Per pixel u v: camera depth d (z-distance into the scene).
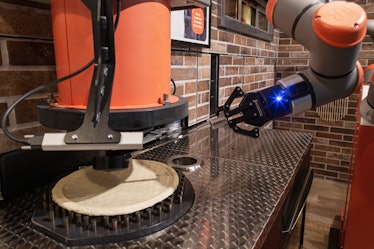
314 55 0.77
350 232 1.23
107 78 0.53
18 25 0.82
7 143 0.82
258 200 0.83
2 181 0.77
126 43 0.58
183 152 1.30
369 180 1.15
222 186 0.92
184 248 0.60
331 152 3.20
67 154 0.94
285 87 0.82
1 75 0.79
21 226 0.66
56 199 0.70
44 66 0.90
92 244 0.60
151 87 0.63
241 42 2.36
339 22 0.68
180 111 0.68
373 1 2.75
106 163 0.76
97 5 0.50
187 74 1.67
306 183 1.37
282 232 1.10
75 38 0.58
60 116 0.59
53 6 0.60
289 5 0.80
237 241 0.63
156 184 0.80
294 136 1.62
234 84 2.31
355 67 0.81
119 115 0.57
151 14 0.60
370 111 1.10
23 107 0.85
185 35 1.57
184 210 0.73
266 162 1.18
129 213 0.66
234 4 2.17
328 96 0.83
